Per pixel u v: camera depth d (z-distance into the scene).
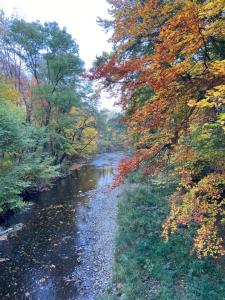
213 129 6.50
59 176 27.91
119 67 6.52
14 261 10.95
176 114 6.77
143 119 6.64
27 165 16.56
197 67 5.76
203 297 6.85
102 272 9.72
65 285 9.23
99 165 38.91
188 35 5.04
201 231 5.65
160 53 5.32
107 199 18.73
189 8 4.89
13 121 14.60
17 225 14.76
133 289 7.77
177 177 9.42
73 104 30.12
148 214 12.06
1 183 14.23
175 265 8.47
